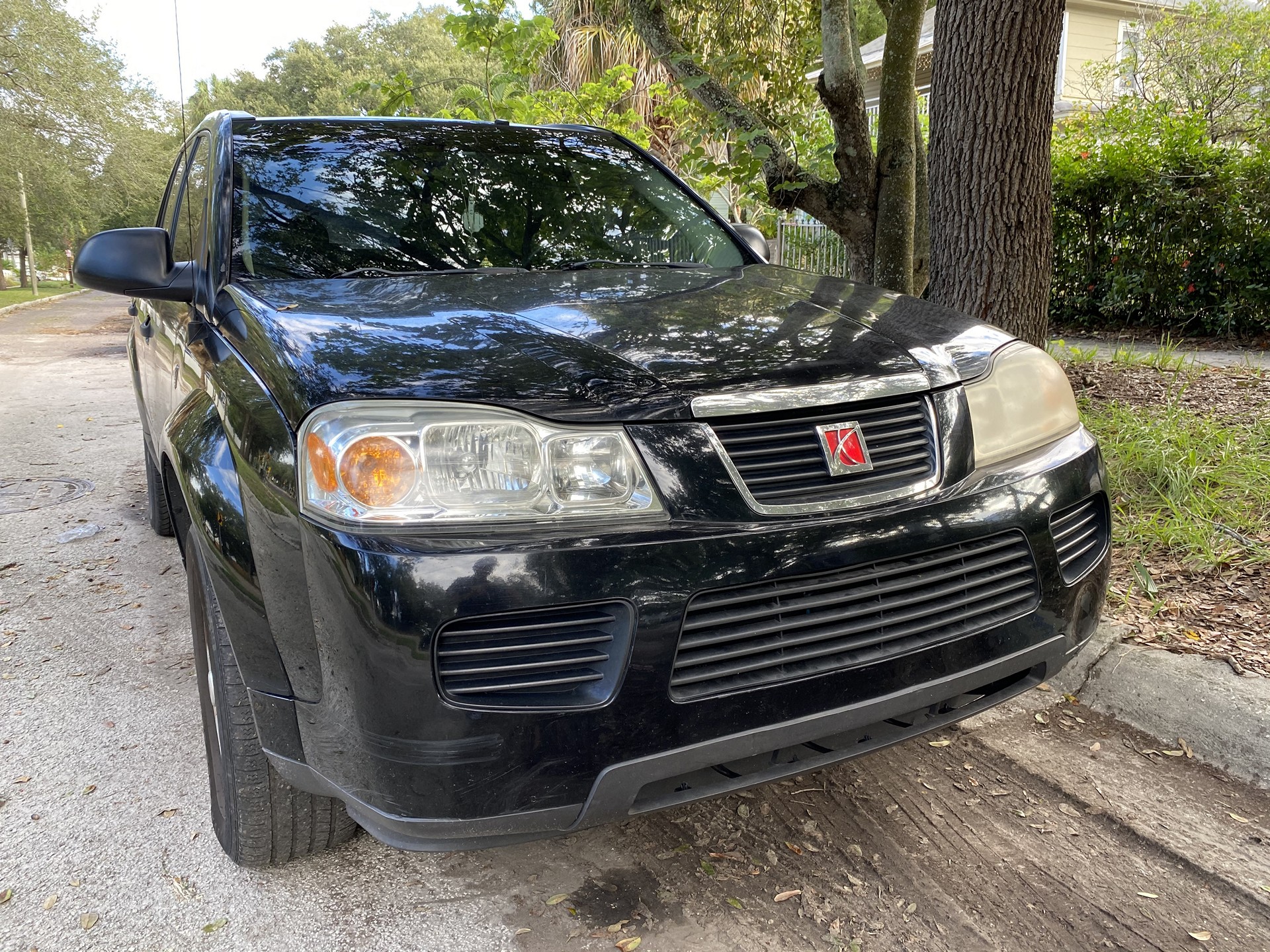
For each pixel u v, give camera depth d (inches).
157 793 95.1
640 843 86.4
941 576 70.8
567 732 60.7
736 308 85.9
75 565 163.0
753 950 72.4
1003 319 164.6
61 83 1087.6
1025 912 76.0
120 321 775.7
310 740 66.5
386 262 99.7
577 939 74.2
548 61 413.7
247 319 81.0
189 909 78.0
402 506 61.1
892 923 75.1
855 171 213.3
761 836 86.8
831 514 66.9
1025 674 81.3
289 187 105.5
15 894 80.0
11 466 233.1
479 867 83.4
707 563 62.6
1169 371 233.9
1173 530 132.6
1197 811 88.5
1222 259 303.1
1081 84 592.7
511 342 72.4
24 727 108.7
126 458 241.0
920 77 639.8
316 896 79.7
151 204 1282.0
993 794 92.4
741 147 215.9
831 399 70.4
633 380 67.4
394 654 58.7
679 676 62.6
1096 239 342.0
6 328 723.4
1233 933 73.1
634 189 124.0
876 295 98.0
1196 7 486.6
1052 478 78.4
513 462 62.6
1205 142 327.0
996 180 160.2
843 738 71.6
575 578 60.1
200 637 83.1
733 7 244.1
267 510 66.2
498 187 115.1
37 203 1252.5
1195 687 100.5
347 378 65.3
